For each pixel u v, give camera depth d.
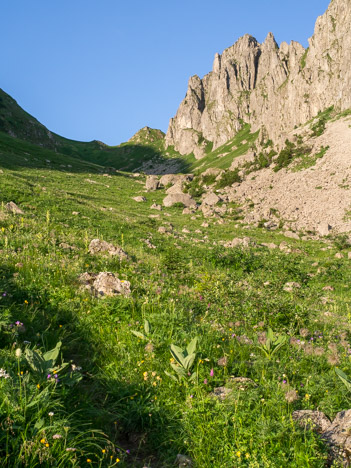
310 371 5.81
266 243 39.81
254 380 5.30
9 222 15.84
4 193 29.34
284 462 3.62
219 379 5.13
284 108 145.62
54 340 5.57
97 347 5.79
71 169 89.19
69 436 3.43
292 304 9.63
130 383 4.85
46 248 12.73
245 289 10.77
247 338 6.98
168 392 4.79
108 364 5.29
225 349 6.21
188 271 15.91
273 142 147.75
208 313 8.53
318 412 4.43
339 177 68.50
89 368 5.15
